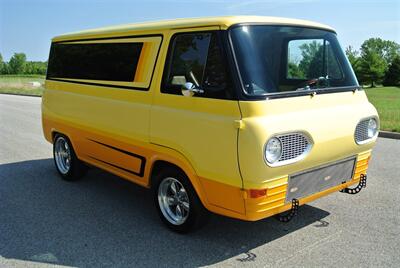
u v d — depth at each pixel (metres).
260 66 3.92
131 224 4.95
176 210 4.74
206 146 3.96
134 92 4.82
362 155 4.73
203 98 3.99
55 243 4.47
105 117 5.34
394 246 4.28
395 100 27.92
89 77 5.73
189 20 4.35
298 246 4.31
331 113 4.20
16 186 6.43
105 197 5.91
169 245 4.39
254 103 3.67
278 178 3.80
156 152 4.58
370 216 5.05
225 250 4.26
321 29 4.77
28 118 14.05
